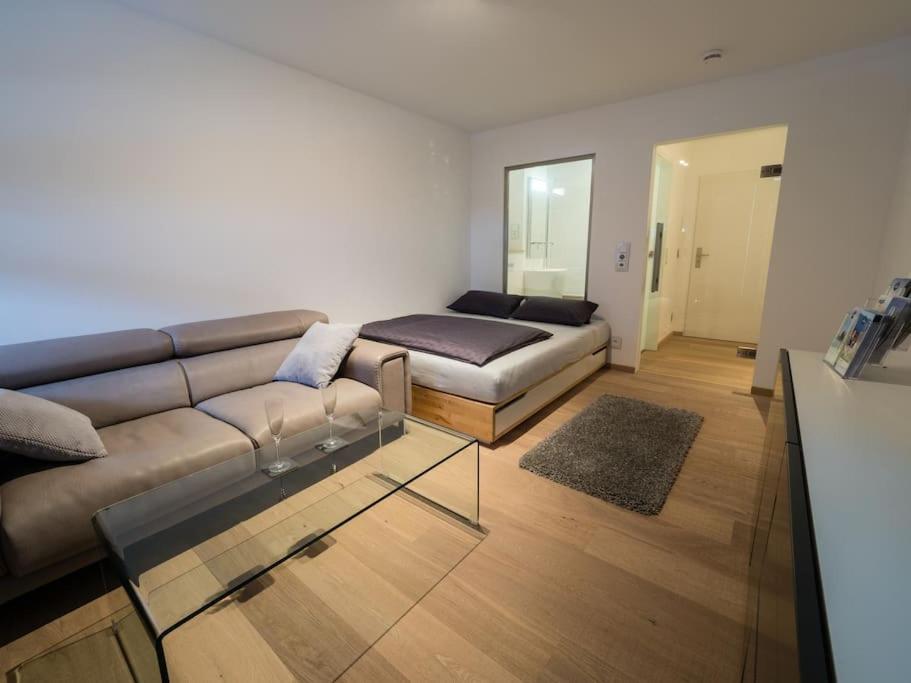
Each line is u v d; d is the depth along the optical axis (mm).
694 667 1209
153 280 2377
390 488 1782
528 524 1838
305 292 3160
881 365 1727
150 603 1358
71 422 1587
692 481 2148
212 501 1666
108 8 2090
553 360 2971
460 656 1254
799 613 519
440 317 3787
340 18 2287
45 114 1962
